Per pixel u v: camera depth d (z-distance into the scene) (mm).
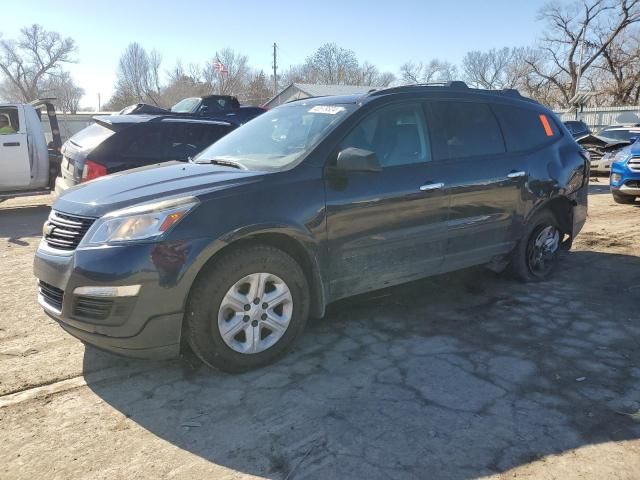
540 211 5340
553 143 5480
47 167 11047
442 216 4410
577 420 3025
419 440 2842
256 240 3562
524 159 5086
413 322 4484
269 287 3619
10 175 10586
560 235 5766
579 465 2639
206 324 3352
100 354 3914
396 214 4109
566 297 5078
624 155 11367
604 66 50594
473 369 3643
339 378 3521
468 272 5836
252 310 3533
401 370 3629
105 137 7680
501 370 3625
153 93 64625
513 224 5059
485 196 4715
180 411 3146
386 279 4215
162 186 3564
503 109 5160
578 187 5637
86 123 35406
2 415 3109
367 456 2715
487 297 5086
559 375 3553
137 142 7805
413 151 4348
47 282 3395
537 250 5520
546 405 3182
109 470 2631
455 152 4598
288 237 3631
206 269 3338
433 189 4297
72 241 3369
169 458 2723
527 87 58000
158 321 3207
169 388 3410
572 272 5910
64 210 3555
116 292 3123
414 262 4328
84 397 3314
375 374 3574
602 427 2957
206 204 3332
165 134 8039
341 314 4656
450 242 4535
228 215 3363
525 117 5352
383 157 4160
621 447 2779
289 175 3678
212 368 3475
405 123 4367
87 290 3170
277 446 2807
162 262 3160
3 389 3402
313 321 4496
